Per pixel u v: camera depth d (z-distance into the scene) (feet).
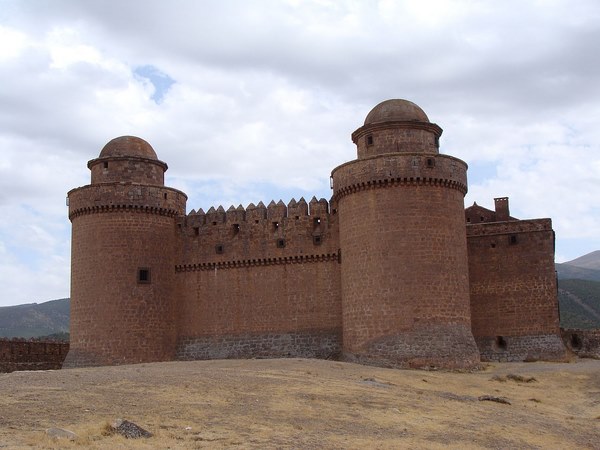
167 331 153.79
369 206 132.05
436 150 142.61
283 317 150.61
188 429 58.80
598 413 90.89
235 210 159.02
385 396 85.66
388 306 126.82
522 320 152.25
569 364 136.98
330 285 148.25
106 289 147.74
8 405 65.10
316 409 73.31
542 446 66.90
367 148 141.08
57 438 51.13
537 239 154.40
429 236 128.88
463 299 130.31
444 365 122.52
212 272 157.79
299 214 153.38
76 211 153.58
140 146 160.97
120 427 55.52
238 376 95.09
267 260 153.89
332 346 144.97
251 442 56.13
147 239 153.17
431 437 64.69
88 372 98.58
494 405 89.35
